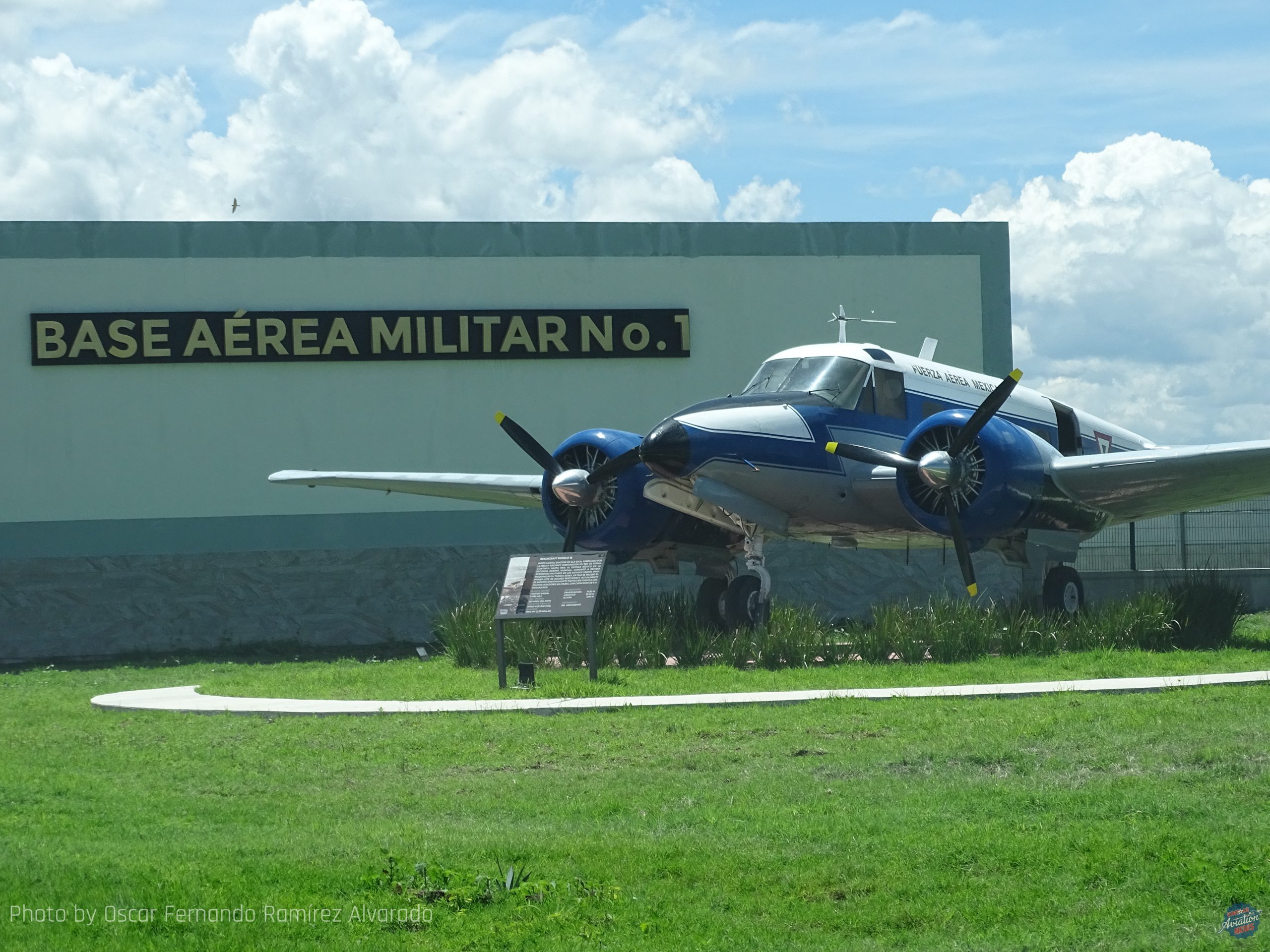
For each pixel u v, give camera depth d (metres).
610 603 18.59
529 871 7.01
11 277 23.55
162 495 23.64
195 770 9.78
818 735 10.41
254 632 23.66
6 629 23.09
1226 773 8.74
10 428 23.42
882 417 17.45
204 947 5.89
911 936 6.21
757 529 17.05
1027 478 16.42
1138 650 15.98
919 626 16.03
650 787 8.99
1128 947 6.02
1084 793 8.37
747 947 6.06
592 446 17.78
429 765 9.84
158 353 23.64
